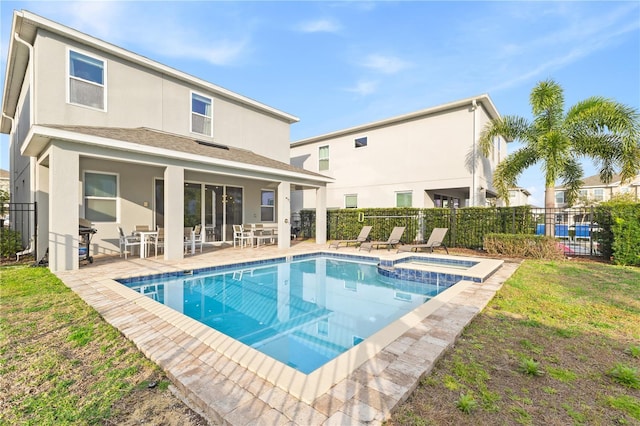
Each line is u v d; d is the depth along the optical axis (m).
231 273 8.74
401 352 3.08
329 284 7.97
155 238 10.26
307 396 2.33
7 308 4.45
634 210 8.42
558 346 3.37
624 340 3.53
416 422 2.12
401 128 16.42
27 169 11.32
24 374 2.76
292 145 21.69
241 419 2.10
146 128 10.96
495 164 17.22
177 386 2.61
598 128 10.12
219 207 14.15
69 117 9.02
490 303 4.95
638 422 2.16
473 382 2.64
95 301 4.80
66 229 7.12
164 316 4.16
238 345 3.25
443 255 10.25
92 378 2.71
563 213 10.66
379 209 14.86
